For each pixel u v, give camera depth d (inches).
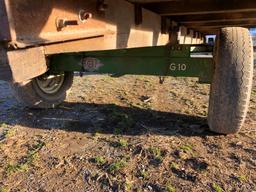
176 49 136.0
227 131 128.6
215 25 249.0
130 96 198.8
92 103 181.5
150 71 140.8
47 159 115.0
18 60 72.4
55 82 170.7
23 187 98.3
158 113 163.5
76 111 166.7
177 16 185.3
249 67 117.6
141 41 135.9
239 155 115.3
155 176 102.7
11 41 67.6
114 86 227.1
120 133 136.5
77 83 234.1
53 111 166.2
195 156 114.3
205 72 133.6
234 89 118.6
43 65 81.9
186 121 150.2
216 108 123.7
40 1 74.8
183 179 100.7
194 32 295.7
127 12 120.0
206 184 97.7
